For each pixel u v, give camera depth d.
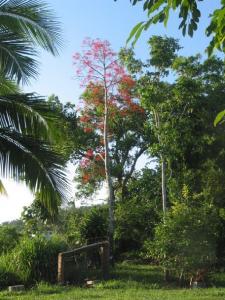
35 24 11.71
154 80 20.14
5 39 11.43
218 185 20.31
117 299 12.81
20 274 16.56
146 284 16.55
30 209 23.19
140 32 4.79
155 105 19.50
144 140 28.95
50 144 11.87
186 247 16.58
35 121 11.87
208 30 4.59
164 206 19.84
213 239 17.12
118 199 28.88
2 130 11.62
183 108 19.88
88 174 28.31
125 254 24.12
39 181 11.51
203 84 21.30
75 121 27.69
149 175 25.97
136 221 23.58
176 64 20.44
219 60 20.80
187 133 19.78
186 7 4.73
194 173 20.95
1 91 13.00
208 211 17.39
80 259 17.75
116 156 29.88
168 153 19.75
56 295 13.95
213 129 20.55
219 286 16.55
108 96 24.16
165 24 4.75
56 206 11.80
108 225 21.67
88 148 28.31
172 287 16.38
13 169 11.58
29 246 17.12
